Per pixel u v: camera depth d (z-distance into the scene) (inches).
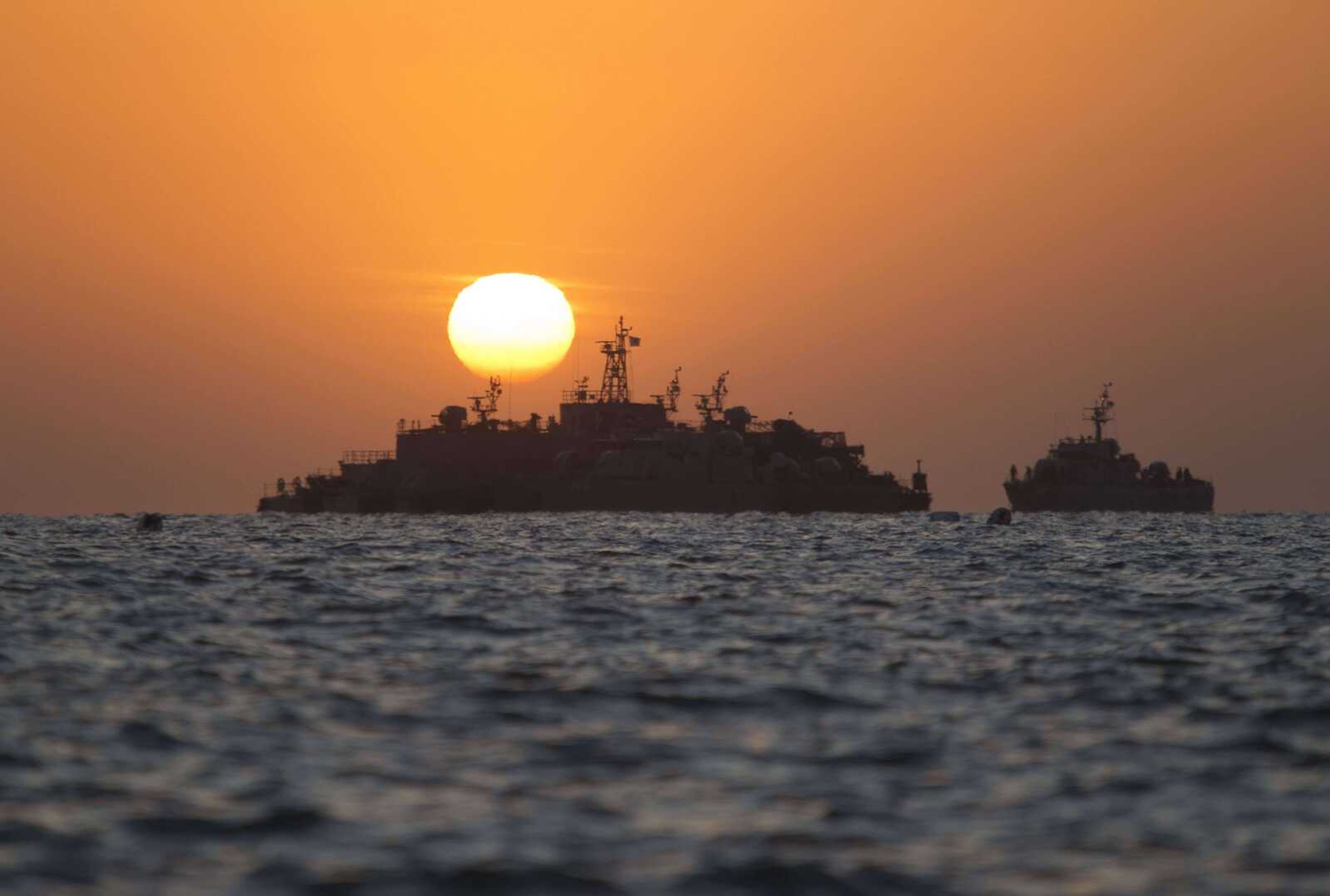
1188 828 3102.9
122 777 3432.6
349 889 2679.6
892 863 2849.4
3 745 3693.4
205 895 2637.8
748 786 3435.0
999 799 3324.3
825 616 6934.1
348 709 4291.3
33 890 2642.7
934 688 4771.2
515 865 2815.0
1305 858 2891.2
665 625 6525.6
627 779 3489.2
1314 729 4092.0
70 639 5664.4
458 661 5295.3
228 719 4109.3
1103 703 4507.9
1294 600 7775.6
